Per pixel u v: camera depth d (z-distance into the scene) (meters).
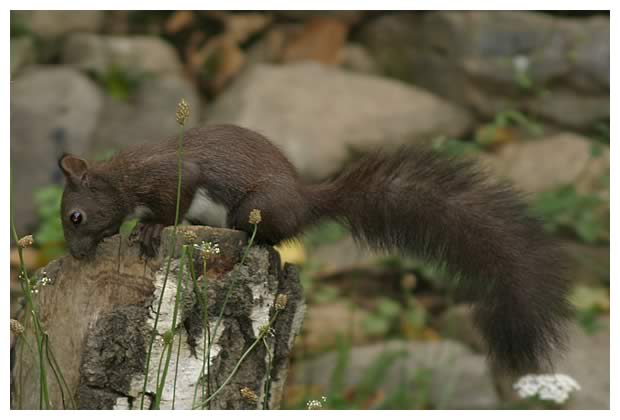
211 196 8.52
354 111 16.14
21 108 15.68
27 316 7.98
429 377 12.18
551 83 16.78
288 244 8.84
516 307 8.74
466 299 9.00
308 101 16.19
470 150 13.36
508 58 16.73
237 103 16.20
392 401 11.71
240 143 8.66
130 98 16.53
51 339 7.81
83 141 15.74
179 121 7.30
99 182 8.55
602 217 15.23
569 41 16.66
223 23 17.78
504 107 16.94
